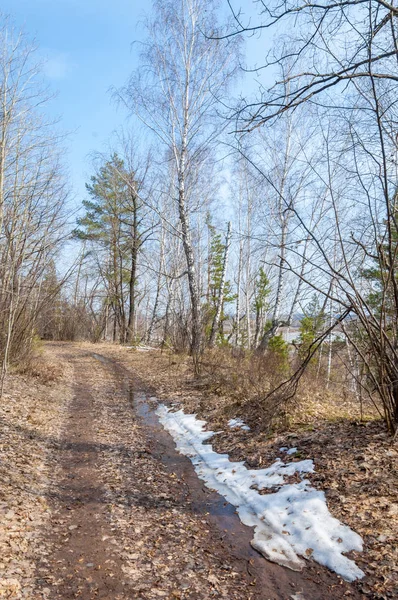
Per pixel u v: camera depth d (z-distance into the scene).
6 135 9.91
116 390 12.37
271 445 6.49
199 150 15.38
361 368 6.62
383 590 3.36
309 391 8.50
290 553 4.05
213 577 3.72
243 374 10.22
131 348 22.83
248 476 5.76
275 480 5.45
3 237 10.05
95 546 4.13
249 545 4.26
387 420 5.71
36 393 10.16
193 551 4.14
